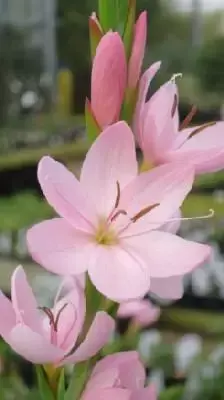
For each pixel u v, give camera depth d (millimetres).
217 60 1226
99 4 278
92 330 249
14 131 1262
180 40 1277
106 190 274
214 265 1054
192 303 1054
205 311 1048
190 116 288
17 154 1229
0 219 1096
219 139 285
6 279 1016
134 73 272
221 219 1058
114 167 274
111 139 271
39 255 255
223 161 273
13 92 1303
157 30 1274
